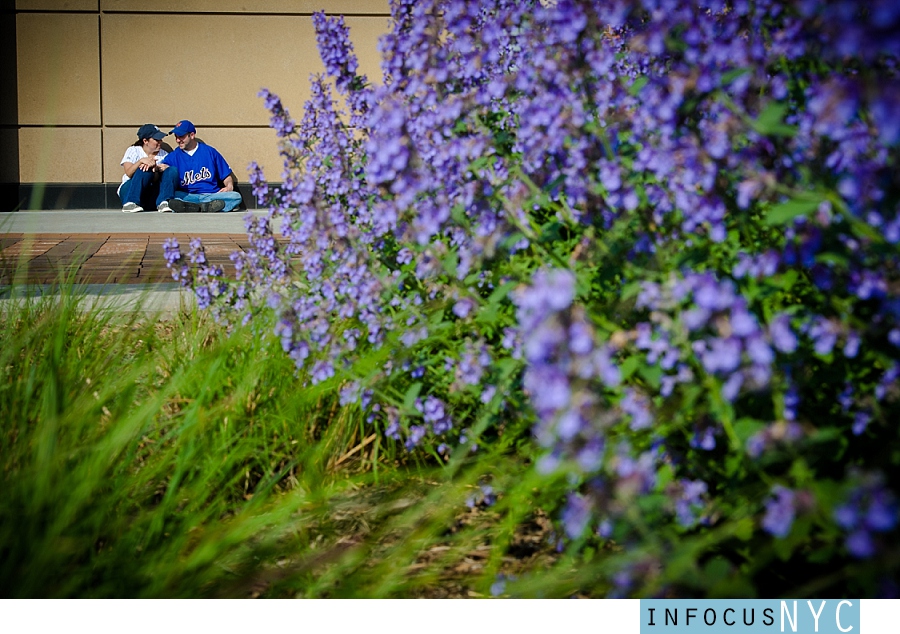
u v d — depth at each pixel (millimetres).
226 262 5660
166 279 4953
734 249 1855
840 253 1562
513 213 2004
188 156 10961
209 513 1987
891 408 1640
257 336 2668
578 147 1923
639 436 1667
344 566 1876
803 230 1567
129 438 2049
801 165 1608
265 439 2299
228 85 11578
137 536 1869
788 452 1477
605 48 2447
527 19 2279
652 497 1517
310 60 11641
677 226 1870
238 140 11688
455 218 2129
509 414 2182
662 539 1542
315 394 2408
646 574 1426
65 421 2016
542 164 2084
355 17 11344
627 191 1789
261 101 11633
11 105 11242
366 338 2602
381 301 2361
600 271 2012
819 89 1564
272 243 3004
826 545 1591
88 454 1949
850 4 1208
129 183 10805
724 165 1644
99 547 1887
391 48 2387
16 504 1714
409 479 2395
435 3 2328
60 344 2373
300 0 11492
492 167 2221
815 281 1646
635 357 1564
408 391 2143
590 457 1284
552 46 2021
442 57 2322
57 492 1727
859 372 1700
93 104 11414
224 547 1810
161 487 2248
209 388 2408
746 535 1503
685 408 1520
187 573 1760
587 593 1785
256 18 11492
